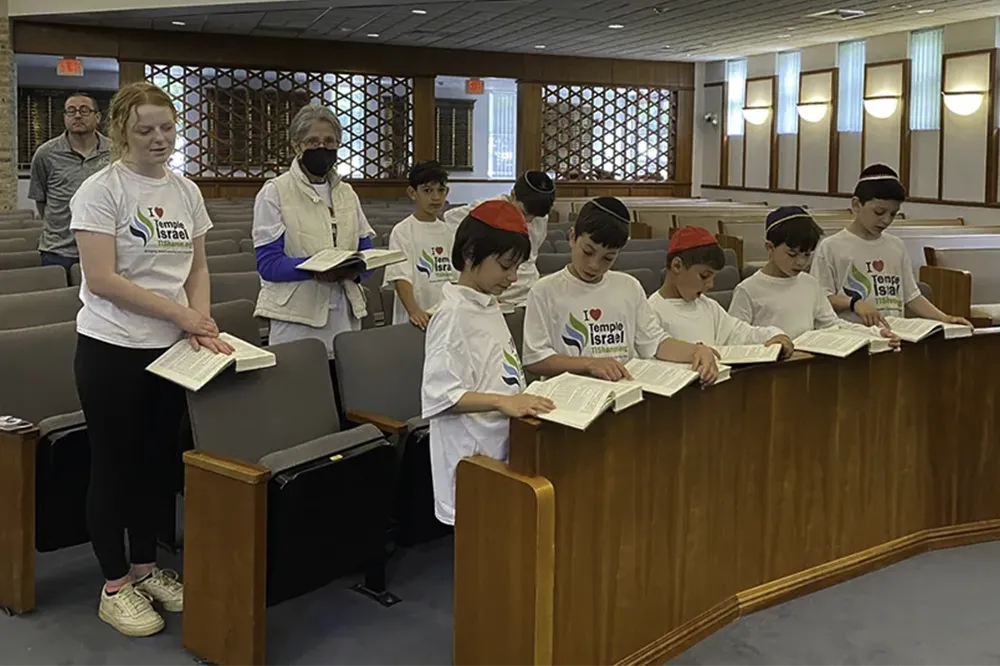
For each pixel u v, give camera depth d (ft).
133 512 9.02
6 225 24.00
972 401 11.04
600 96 45.52
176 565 10.38
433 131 42.47
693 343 9.13
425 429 9.55
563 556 7.51
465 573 7.61
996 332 11.06
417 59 41.57
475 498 7.47
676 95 46.68
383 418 9.68
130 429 8.72
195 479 8.27
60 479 9.21
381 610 9.62
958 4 29.43
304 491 8.09
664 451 8.38
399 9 31.86
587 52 42.86
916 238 22.86
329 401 9.59
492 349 7.99
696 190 47.62
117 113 8.48
